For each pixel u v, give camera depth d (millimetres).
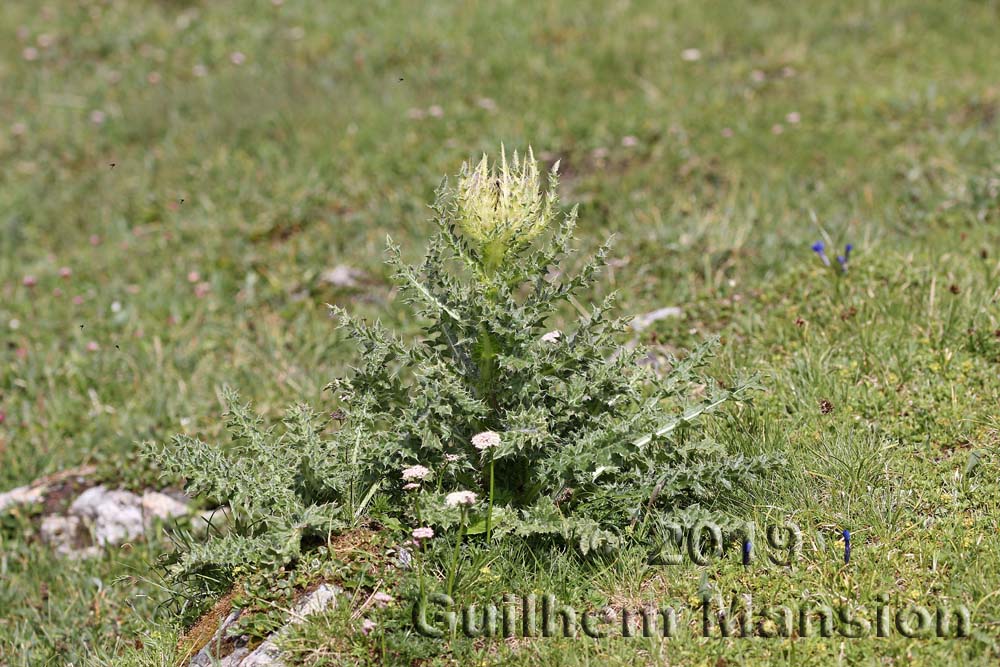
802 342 7129
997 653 4281
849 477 5434
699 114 12500
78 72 16391
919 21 14875
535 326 5301
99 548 7438
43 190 13016
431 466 5305
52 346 9680
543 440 5082
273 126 13406
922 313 7086
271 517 5145
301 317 9711
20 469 8172
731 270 9062
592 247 9836
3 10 18766
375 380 5469
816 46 14594
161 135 13984
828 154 11297
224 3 18172
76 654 6285
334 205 11578
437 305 5238
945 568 4773
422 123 12961
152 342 9633
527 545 5086
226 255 10906
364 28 16547
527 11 16359
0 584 7145
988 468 5453
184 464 5410
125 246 11414
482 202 5082
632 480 5312
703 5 16219
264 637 4812
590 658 4512
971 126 11398
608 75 14031
